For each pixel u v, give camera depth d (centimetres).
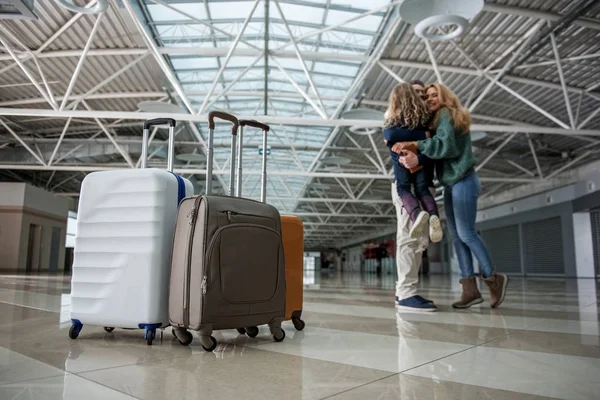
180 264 215
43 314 338
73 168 1772
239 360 182
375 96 1345
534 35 952
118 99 1431
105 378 148
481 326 298
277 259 240
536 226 2278
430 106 398
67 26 950
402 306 411
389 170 2247
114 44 1065
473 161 401
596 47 1024
